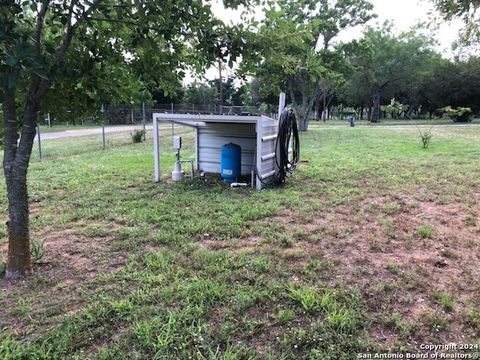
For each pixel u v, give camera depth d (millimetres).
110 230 3971
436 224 4133
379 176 6844
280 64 2859
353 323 2180
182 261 3133
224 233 3863
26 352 1959
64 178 6746
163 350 1977
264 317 2287
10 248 2834
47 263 3121
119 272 2926
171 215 4496
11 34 1858
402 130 19109
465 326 2197
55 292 2629
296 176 6984
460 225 4094
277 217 4453
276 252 3324
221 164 6809
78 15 2441
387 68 31703
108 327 2189
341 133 17547
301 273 2898
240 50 2609
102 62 2875
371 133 17234
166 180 6727
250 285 2691
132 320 2254
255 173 6270
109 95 3062
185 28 2541
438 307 2396
